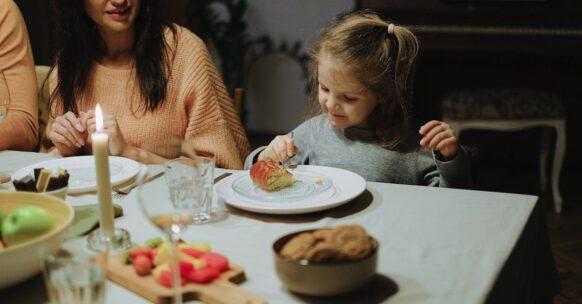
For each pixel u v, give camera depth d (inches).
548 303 49.6
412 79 58.7
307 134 61.4
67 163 53.9
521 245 38.6
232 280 31.5
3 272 28.9
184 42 69.0
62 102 70.0
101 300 26.9
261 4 174.4
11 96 68.2
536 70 142.3
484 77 145.6
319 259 29.0
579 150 144.6
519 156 147.8
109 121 60.4
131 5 64.4
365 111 54.8
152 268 32.1
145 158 55.5
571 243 104.0
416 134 57.4
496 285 32.2
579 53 128.4
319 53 54.3
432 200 44.6
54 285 26.1
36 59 124.1
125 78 68.3
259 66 179.8
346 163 57.2
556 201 119.5
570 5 131.1
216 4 176.9
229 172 52.0
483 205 43.4
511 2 133.0
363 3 141.4
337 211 42.7
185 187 36.4
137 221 40.7
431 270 33.1
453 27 133.6
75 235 37.1
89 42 68.4
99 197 35.5
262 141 176.9
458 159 50.4
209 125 67.6
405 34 55.7
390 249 36.0
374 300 29.8
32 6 121.4
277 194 45.1
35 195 35.8
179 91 67.9
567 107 142.7
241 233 38.8
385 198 45.3
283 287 31.3
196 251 33.0
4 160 58.2
